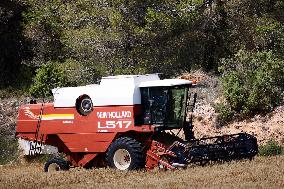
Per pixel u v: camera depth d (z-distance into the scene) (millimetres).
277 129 50844
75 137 45062
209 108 56312
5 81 76312
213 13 67562
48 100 65375
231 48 67312
